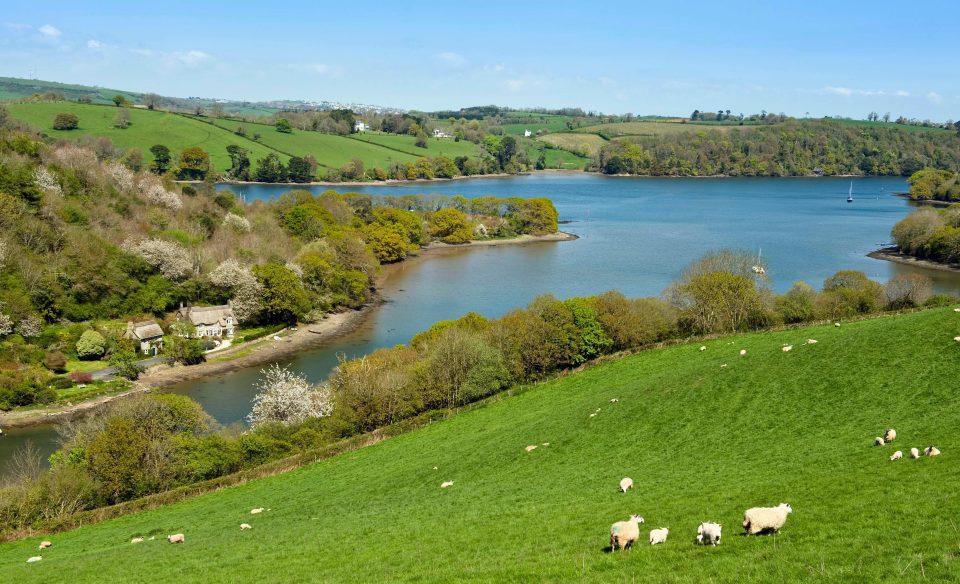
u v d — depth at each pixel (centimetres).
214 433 7844
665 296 12112
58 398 10088
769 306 10762
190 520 5731
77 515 6162
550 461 5734
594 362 9412
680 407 6119
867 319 8362
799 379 5881
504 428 7200
